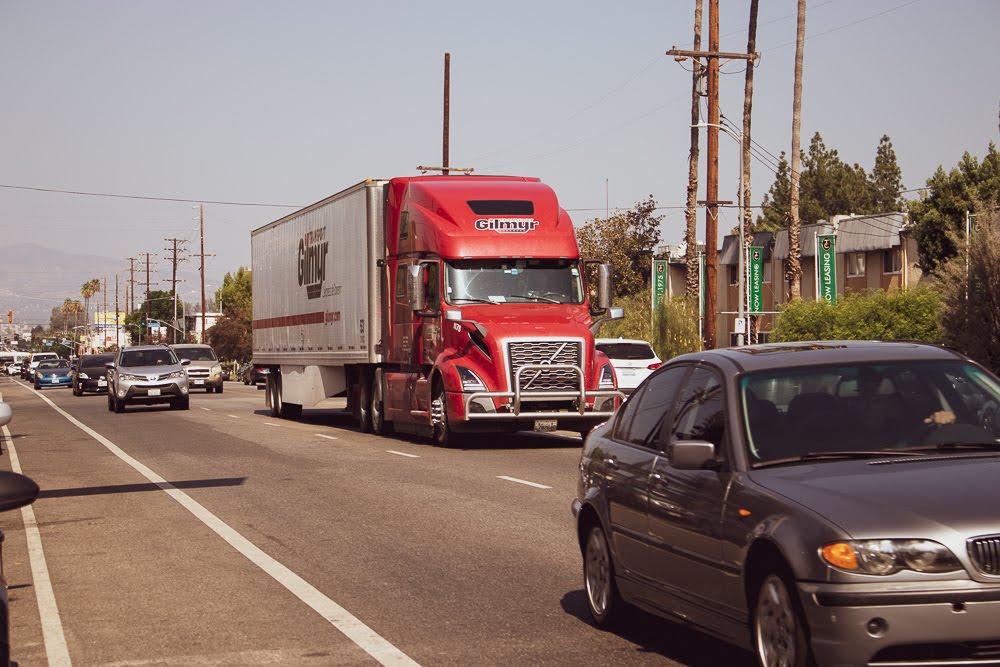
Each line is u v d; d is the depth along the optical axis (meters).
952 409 6.91
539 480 16.73
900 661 5.61
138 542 12.10
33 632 8.35
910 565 5.59
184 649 7.75
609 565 7.96
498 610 8.74
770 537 5.98
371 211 25.19
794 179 47.59
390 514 13.63
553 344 21.50
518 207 22.91
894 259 55.75
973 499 5.81
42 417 36.28
